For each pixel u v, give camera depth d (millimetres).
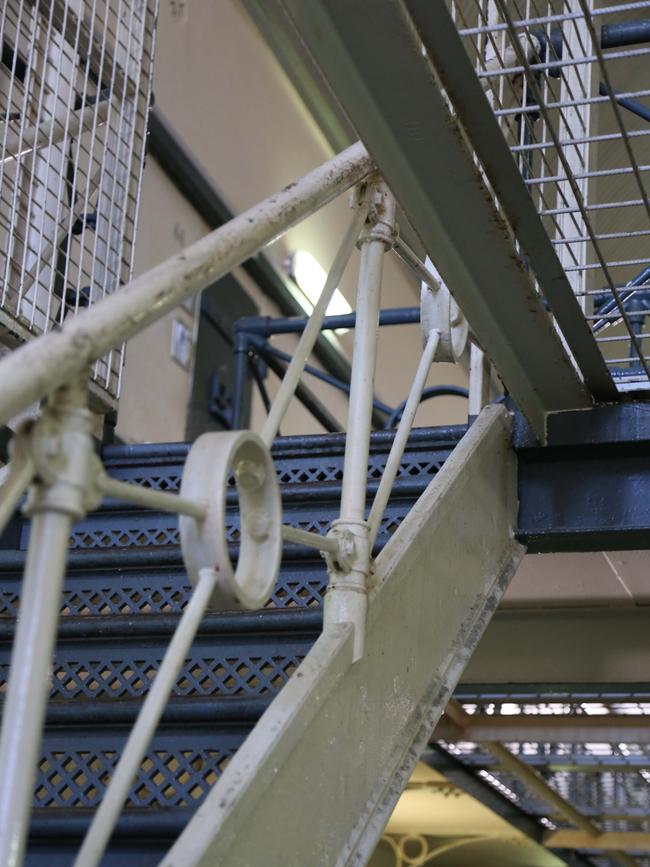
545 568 3117
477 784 5340
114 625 2033
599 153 6078
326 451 2645
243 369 4246
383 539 2260
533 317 2299
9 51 3072
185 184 5906
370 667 1776
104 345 1099
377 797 1753
